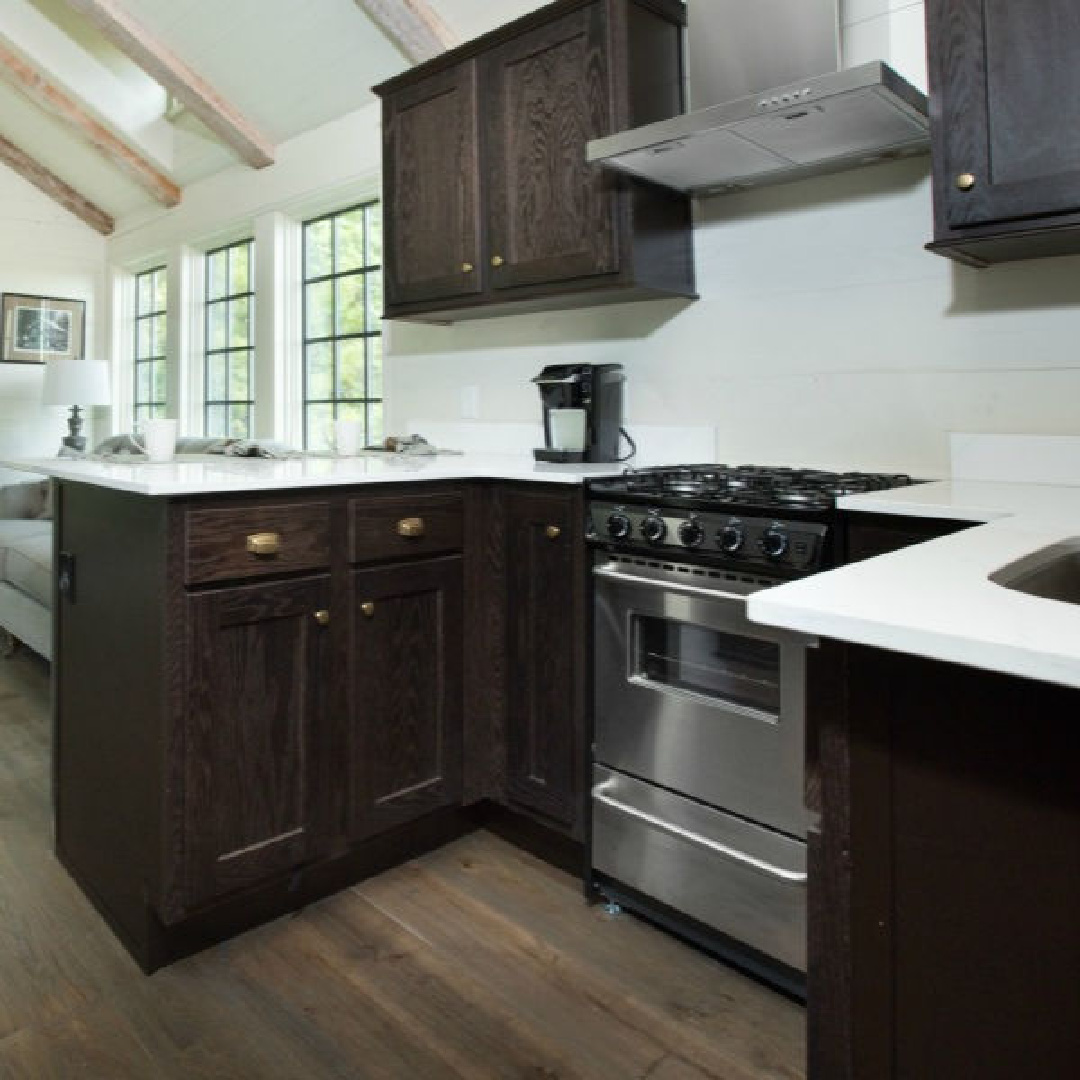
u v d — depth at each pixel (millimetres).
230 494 1773
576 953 1857
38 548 3607
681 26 2357
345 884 2109
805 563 1595
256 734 1848
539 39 2354
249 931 1925
